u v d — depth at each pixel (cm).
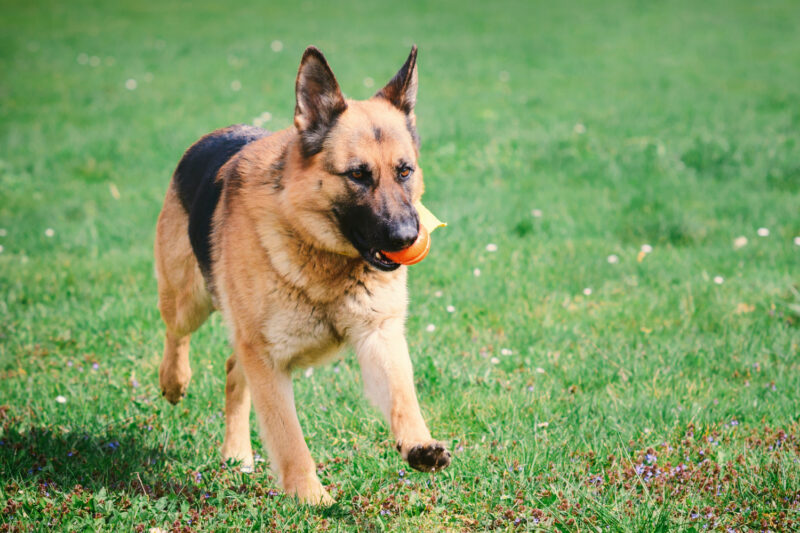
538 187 923
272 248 346
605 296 607
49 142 1166
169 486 357
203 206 405
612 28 2339
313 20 2509
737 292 601
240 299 356
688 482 349
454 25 2417
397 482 358
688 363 492
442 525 330
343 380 477
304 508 329
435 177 962
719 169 970
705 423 405
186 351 453
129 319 581
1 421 419
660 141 1104
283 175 354
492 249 709
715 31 2262
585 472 365
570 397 449
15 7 2784
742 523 318
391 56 1891
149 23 2467
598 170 983
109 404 450
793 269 648
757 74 1673
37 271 683
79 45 2062
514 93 1516
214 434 423
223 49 2000
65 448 395
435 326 559
